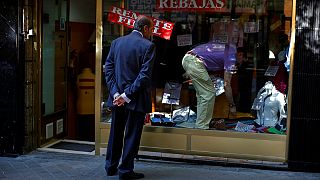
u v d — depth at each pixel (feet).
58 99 24.43
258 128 20.26
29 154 21.71
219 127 20.62
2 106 21.18
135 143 18.11
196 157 20.61
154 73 21.08
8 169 19.51
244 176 18.81
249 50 20.45
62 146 23.15
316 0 18.54
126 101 17.53
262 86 20.34
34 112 22.21
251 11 20.25
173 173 19.11
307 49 18.76
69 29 25.17
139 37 18.01
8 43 20.83
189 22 20.89
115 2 21.16
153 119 21.03
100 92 21.34
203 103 20.89
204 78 20.89
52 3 23.40
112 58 18.44
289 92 19.27
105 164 19.34
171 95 21.13
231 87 20.74
